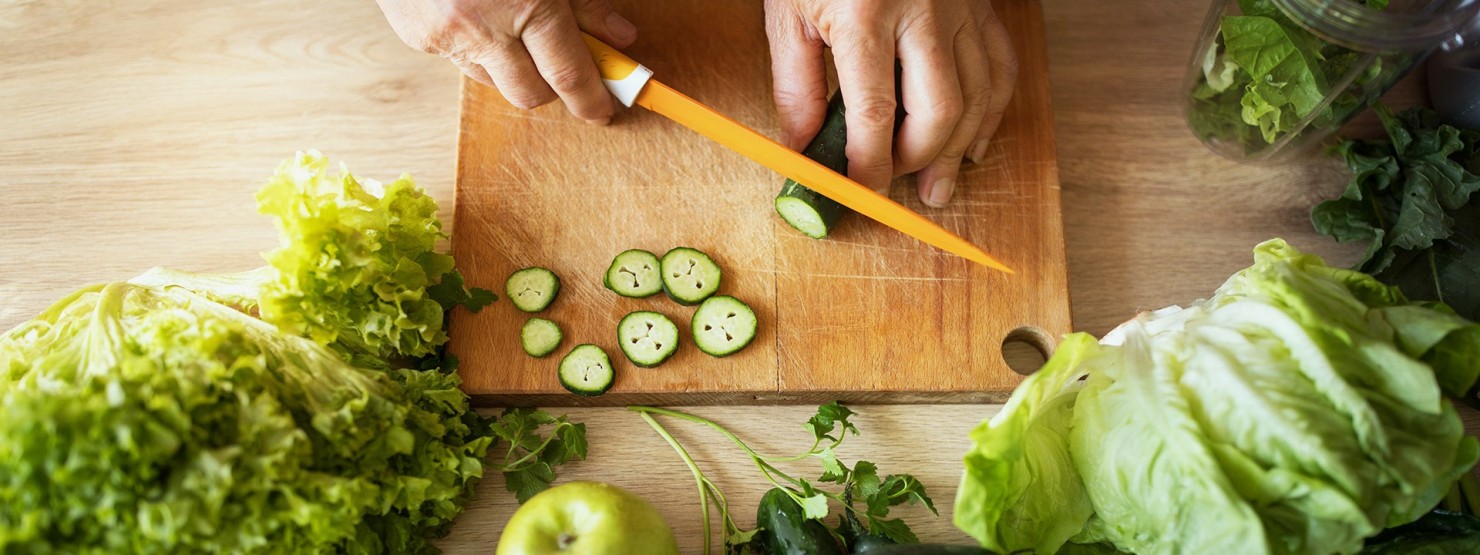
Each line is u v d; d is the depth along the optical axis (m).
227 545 1.42
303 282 1.59
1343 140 2.05
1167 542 1.48
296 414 1.54
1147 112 2.11
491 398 1.85
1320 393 1.41
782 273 1.90
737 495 1.81
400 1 1.78
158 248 1.96
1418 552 1.52
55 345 1.66
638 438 1.85
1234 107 1.98
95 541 1.37
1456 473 1.44
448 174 2.04
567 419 1.87
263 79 2.10
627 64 1.84
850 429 1.80
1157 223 2.02
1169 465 1.45
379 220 1.67
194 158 2.03
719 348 1.84
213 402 1.44
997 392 1.85
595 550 1.55
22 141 2.03
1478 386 1.82
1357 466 1.36
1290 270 1.54
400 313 1.66
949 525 1.80
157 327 1.51
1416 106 2.03
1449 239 1.88
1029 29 2.11
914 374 1.84
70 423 1.35
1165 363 1.52
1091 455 1.58
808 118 1.88
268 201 1.61
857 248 1.92
